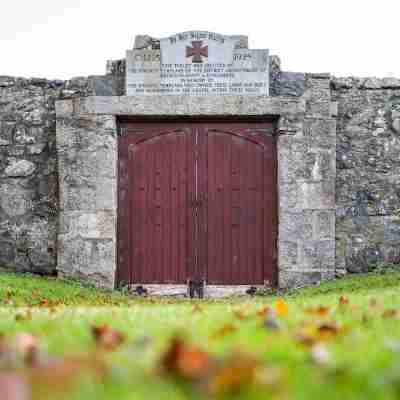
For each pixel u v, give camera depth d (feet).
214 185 33.47
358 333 12.19
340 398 7.99
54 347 11.23
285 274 32.30
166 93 32.65
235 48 32.65
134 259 33.40
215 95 32.58
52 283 31.12
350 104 33.09
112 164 32.63
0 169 33.27
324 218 32.40
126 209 33.45
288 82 32.71
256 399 7.78
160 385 8.32
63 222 32.58
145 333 12.38
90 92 32.86
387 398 7.97
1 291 26.86
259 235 33.32
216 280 33.32
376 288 27.40
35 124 33.30
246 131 33.45
